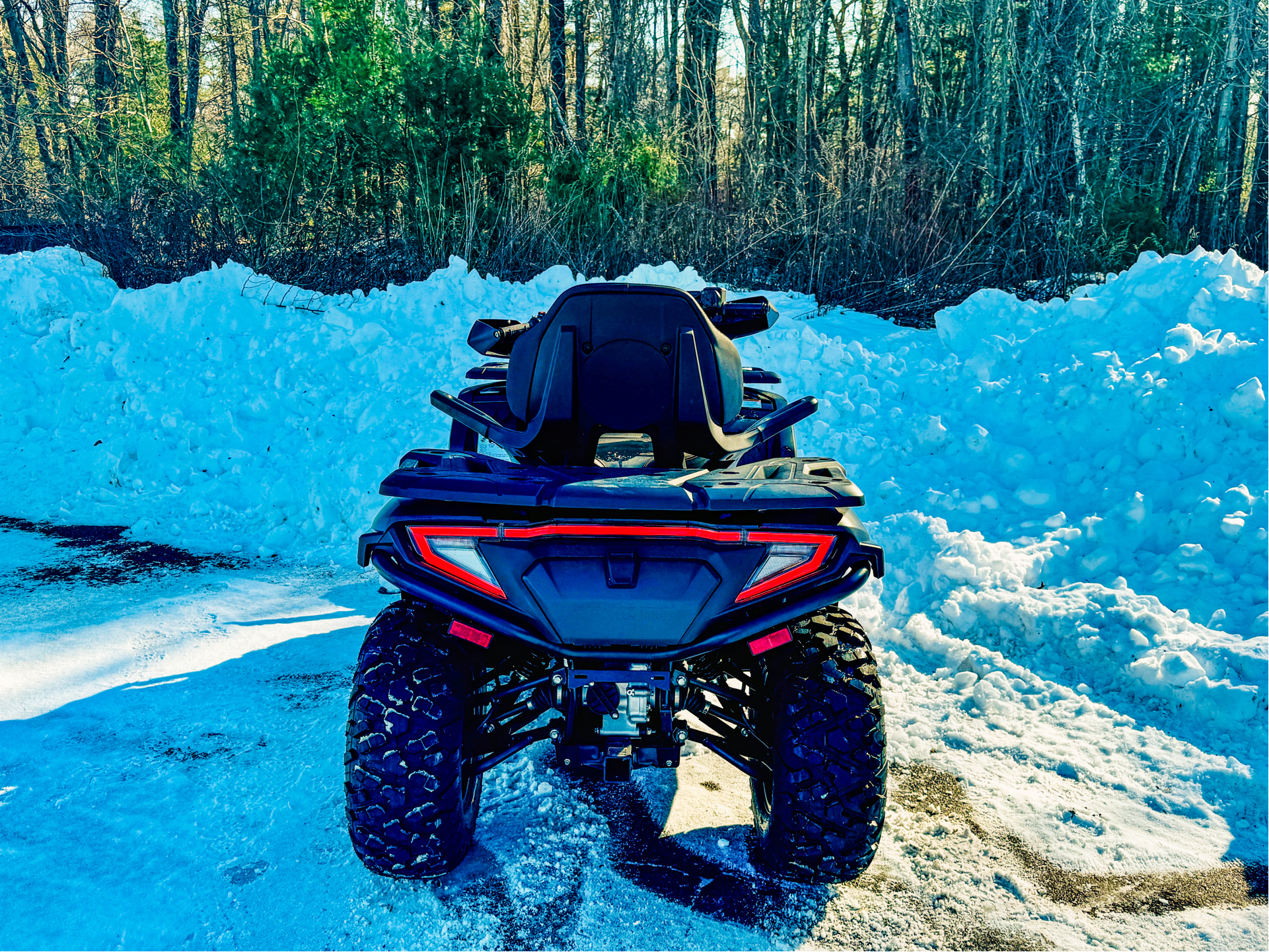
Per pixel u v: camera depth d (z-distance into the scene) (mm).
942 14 15047
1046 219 11109
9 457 7344
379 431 6895
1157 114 13859
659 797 2943
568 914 2359
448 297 8906
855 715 2252
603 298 2889
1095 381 6004
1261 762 3102
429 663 2271
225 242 11633
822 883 2406
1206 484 4801
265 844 2650
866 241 11070
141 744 3234
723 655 2529
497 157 11445
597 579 2180
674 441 2945
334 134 11367
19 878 2467
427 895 2424
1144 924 2350
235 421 7207
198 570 5309
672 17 17328
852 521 2332
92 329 8906
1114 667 3762
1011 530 5113
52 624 4375
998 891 2473
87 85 16188
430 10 14227
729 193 12664
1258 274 6500
